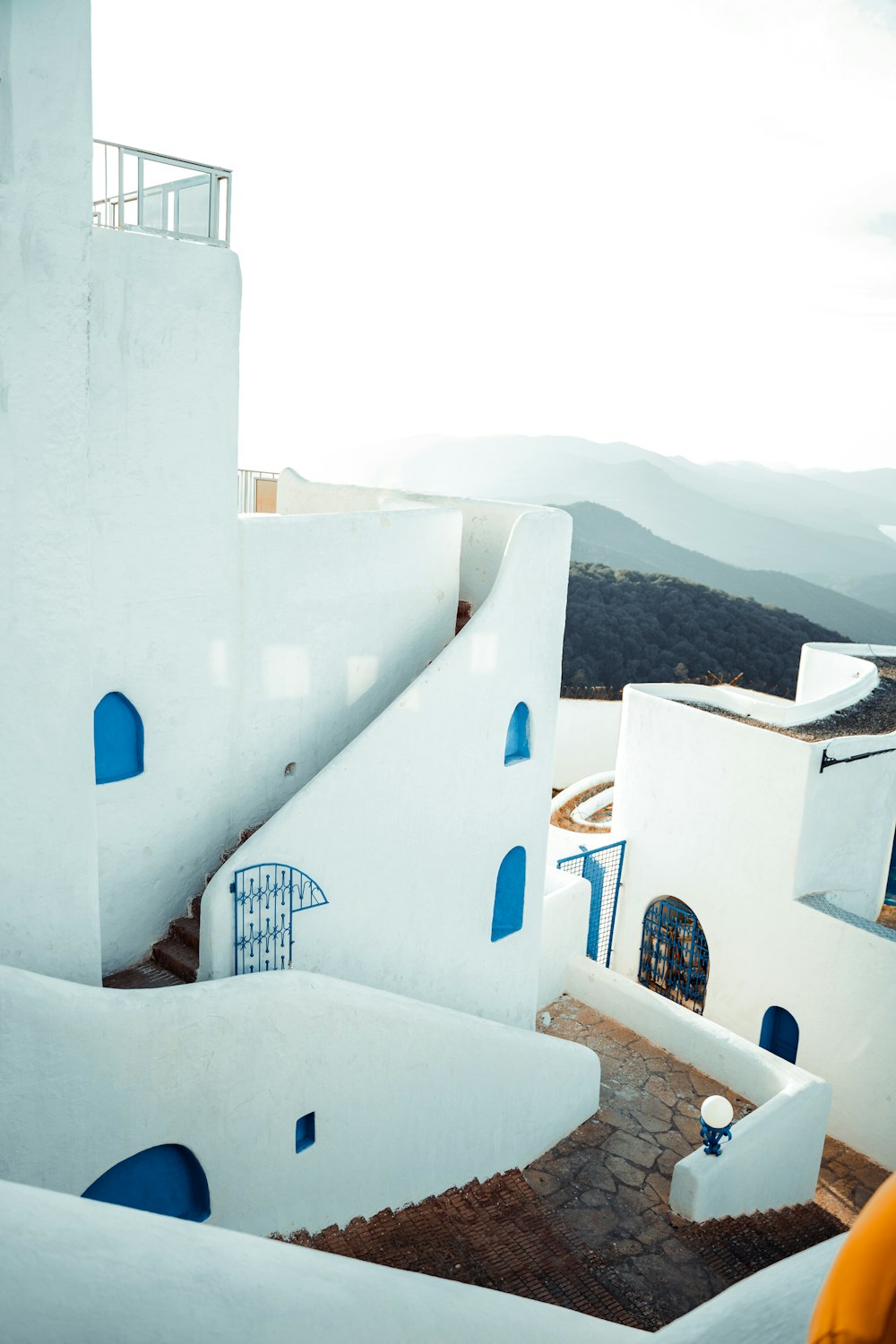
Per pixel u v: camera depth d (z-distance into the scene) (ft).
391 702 40.60
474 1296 18.10
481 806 40.16
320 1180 31.37
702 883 58.85
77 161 21.65
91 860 25.71
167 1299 11.46
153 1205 27.48
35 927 24.90
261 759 36.04
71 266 22.03
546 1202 37.70
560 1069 40.63
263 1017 28.25
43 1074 23.56
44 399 22.18
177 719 32.73
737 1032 57.82
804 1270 13.11
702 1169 37.17
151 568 30.83
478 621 37.93
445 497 44.86
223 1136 27.99
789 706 62.49
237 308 30.89
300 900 33.32
